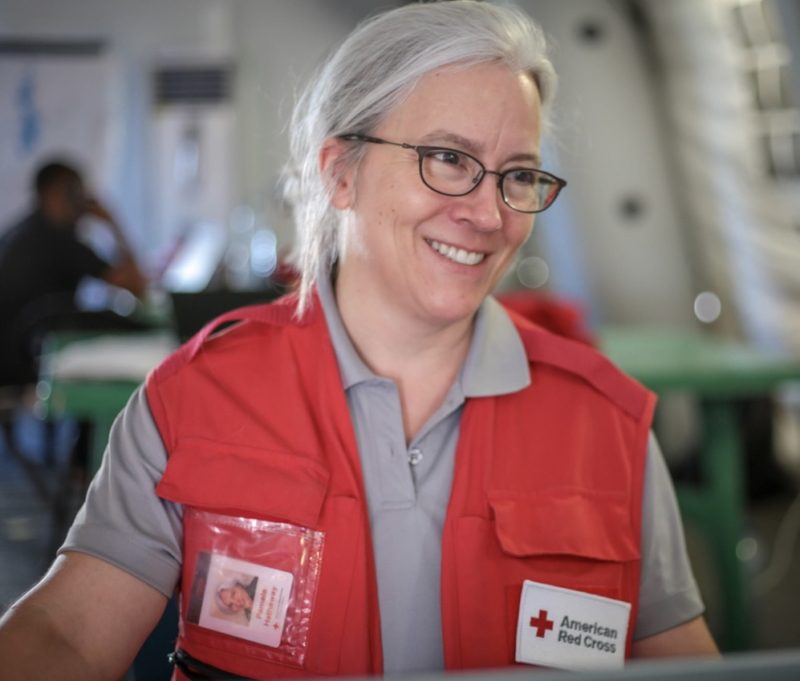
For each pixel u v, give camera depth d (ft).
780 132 14.67
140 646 4.05
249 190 20.95
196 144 20.94
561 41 16.89
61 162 15.58
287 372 4.23
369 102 4.04
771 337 15.51
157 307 15.94
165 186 20.95
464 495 4.09
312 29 21.53
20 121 20.18
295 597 3.93
